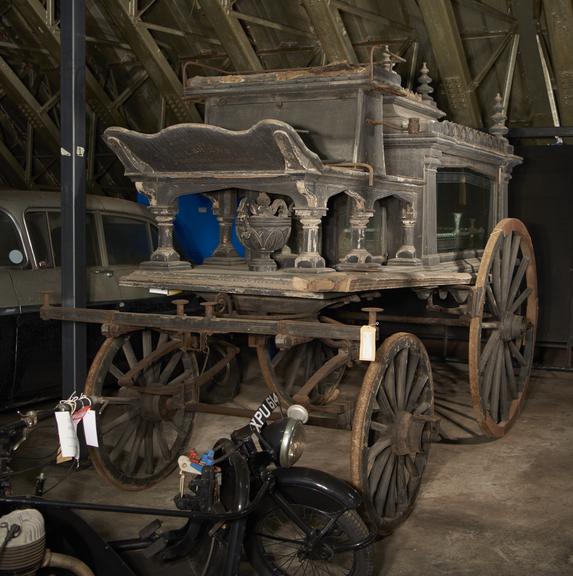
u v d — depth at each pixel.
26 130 9.30
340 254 4.33
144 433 4.26
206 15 7.07
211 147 3.66
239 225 3.99
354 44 7.21
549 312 7.19
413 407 3.90
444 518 3.92
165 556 3.05
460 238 5.14
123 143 3.89
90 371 4.00
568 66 6.34
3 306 5.05
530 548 3.58
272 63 7.64
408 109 4.66
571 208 7.05
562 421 5.69
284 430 3.11
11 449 2.76
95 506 2.69
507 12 6.56
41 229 5.45
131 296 5.80
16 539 2.50
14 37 8.23
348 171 3.79
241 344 6.14
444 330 7.30
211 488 2.96
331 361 3.63
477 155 5.12
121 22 7.31
